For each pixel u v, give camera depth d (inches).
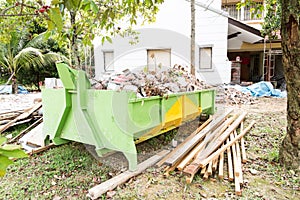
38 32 429.1
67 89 112.5
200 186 96.5
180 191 93.4
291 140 108.0
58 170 112.4
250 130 166.4
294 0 94.6
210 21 345.1
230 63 346.9
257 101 300.4
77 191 95.0
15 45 417.4
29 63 434.6
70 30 127.0
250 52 471.8
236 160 113.7
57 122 119.0
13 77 432.1
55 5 47.0
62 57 443.2
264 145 139.9
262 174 105.7
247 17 437.7
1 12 46.8
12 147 30.4
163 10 355.3
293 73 101.3
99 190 89.5
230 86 328.8
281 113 221.6
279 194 90.7
